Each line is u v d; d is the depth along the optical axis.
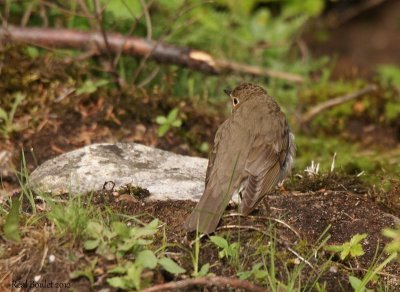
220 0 17.31
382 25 21.16
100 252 8.27
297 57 18.05
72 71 13.47
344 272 8.92
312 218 9.80
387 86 16.19
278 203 10.05
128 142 12.17
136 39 14.27
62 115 12.77
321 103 15.76
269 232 8.95
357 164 12.92
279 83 16.08
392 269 9.25
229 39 16.09
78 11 14.98
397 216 10.66
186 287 8.16
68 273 8.20
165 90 13.93
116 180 10.34
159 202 9.76
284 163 10.16
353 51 20.05
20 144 12.22
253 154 9.77
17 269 8.42
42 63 13.34
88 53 14.23
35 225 8.87
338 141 14.59
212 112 13.87
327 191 10.46
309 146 14.20
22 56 13.31
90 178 10.32
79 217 8.57
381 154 13.93
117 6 14.24
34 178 10.39
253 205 9.17
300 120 15.18
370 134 15.34
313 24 19.12
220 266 8.57
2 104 12.82
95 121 12.86
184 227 8.70
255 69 15.55
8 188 11.53
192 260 8.48
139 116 13.20
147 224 8.87
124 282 7.90
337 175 11.18
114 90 13.29
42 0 14.41
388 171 12.36
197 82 14.92
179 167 10.91
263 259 8.41
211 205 9.06
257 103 10.44
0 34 13.79
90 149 11.02
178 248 8.76
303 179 10.94
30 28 14.30
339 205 10.09
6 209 9.62
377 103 15.72
